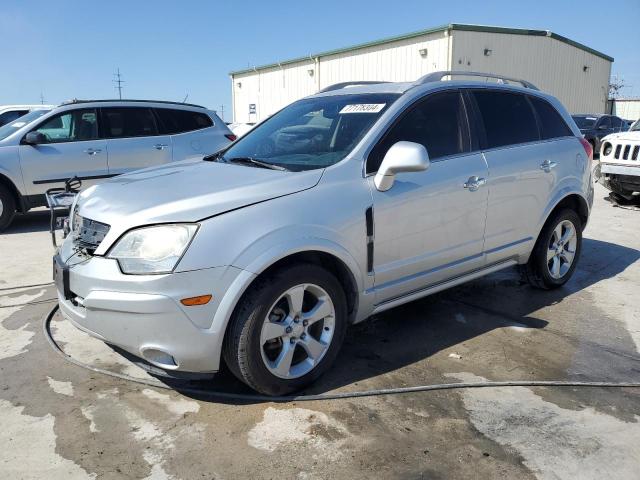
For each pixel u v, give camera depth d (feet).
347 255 10.21
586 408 9.76
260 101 106.93
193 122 29.25
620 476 7.95
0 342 12.39
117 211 9.39
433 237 11.85
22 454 8.38
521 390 10.38
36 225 26.37
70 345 12.24
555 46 84.84
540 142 14.78
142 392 10.21
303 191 9.96
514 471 8.03
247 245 9.01
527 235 14.38
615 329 13.42
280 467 8.11
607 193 35.22
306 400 9.92
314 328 10.44
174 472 8.00
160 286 8.60
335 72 87.81
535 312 14.51
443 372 11.08
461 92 13.16
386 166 10.45
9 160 24.31
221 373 10.91
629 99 106.93
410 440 8.75
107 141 26.55
